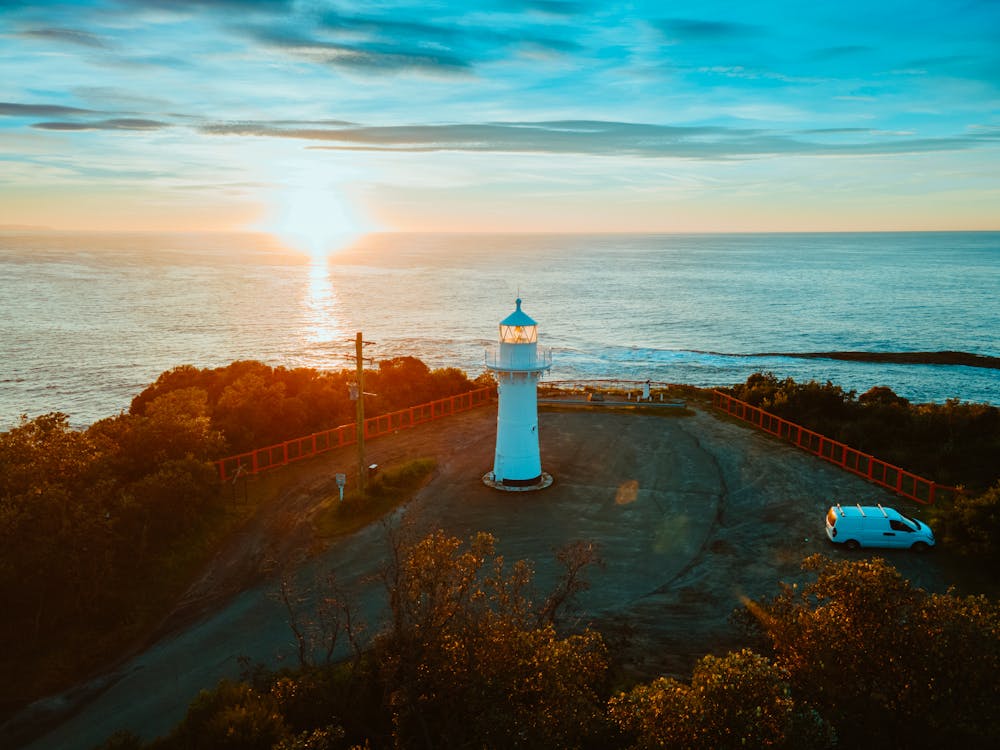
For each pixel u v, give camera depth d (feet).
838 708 41.47
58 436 82.38
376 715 48.47
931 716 39.40
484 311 440.86
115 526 77.77
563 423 137.18
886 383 243.19
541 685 40.45
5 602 65.46
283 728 44.21
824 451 118.93
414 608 46.32
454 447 123.44
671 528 90.33
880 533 82.43
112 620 68.18
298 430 125.59
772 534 87.97
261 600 73.31
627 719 40.29
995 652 39.52
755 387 148.25
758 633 56.59
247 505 96.68
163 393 142.00
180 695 58.39
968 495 88.17
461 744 41.11
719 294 525.34
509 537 87.76
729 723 35.09
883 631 41.19
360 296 517.55
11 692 58.08
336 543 85.76
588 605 71.77
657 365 276.82
